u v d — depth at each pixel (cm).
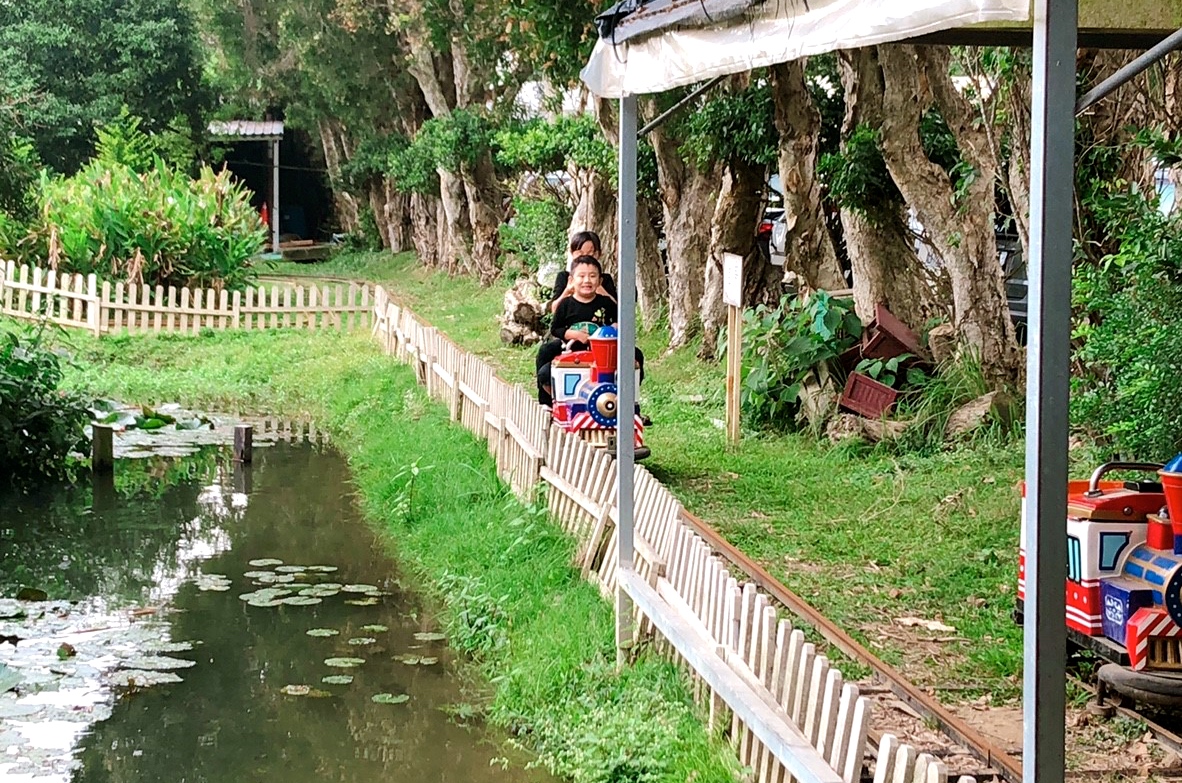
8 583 1014
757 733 517
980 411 1158
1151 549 588
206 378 2088
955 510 964
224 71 4078
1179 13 436
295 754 688
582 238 1172
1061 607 359
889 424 1173
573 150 1972
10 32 3934
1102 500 598
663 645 704
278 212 4691
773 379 1272
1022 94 1070
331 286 3181
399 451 1410
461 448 1301
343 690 782
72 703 761
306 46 3419
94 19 4041
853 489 1048
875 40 400
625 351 740
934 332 1232
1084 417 831
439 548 1055
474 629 870
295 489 1352
